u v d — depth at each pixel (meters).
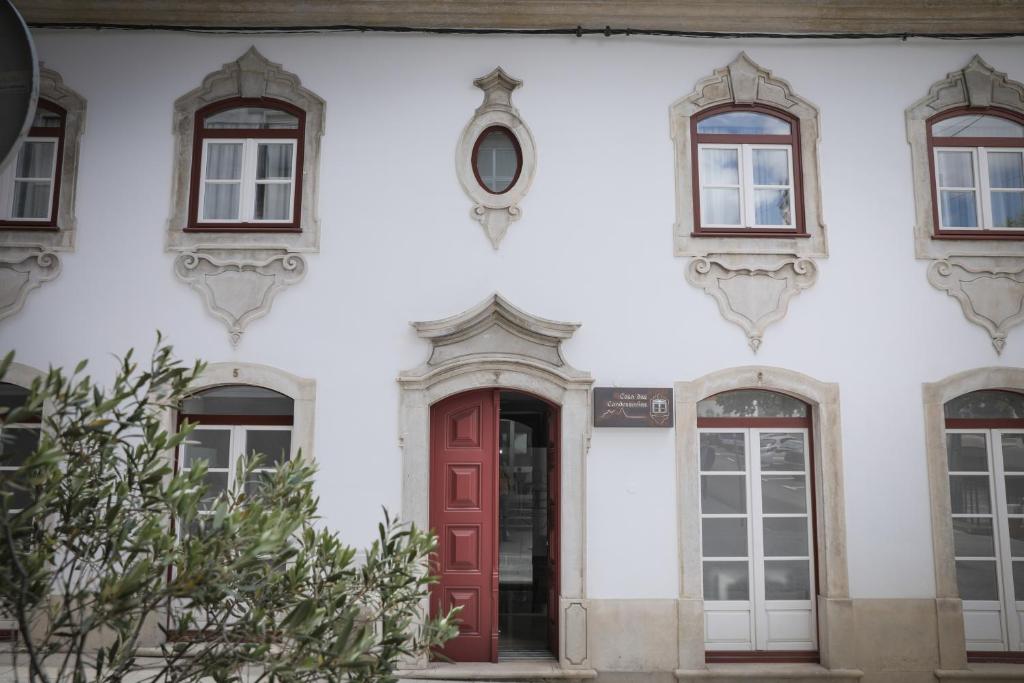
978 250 7.08
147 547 3.16
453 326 6.81
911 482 6.83
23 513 2.92
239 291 6.97
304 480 4.12
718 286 7.03
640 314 6.98
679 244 7.07
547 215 7.08
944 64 7.27
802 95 7.24
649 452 6.84
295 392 6.85
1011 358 6.95
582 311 6.98
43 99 7.18
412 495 6.75
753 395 7.10
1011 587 6.91
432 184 7.10
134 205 7.05
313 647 3.12
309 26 7.20
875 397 6.91
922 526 6.79
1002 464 7.03
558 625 6.74
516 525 9.52
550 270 7.02
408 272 7.00
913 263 7.07
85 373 6.84
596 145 7.17
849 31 7.26
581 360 6.92
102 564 3.25
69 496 3.23
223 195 7.20
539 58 7.24
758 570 6.92
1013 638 6.85
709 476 7.02
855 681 6.58
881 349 6.96
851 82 7.25
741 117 7.32
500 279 7.00
